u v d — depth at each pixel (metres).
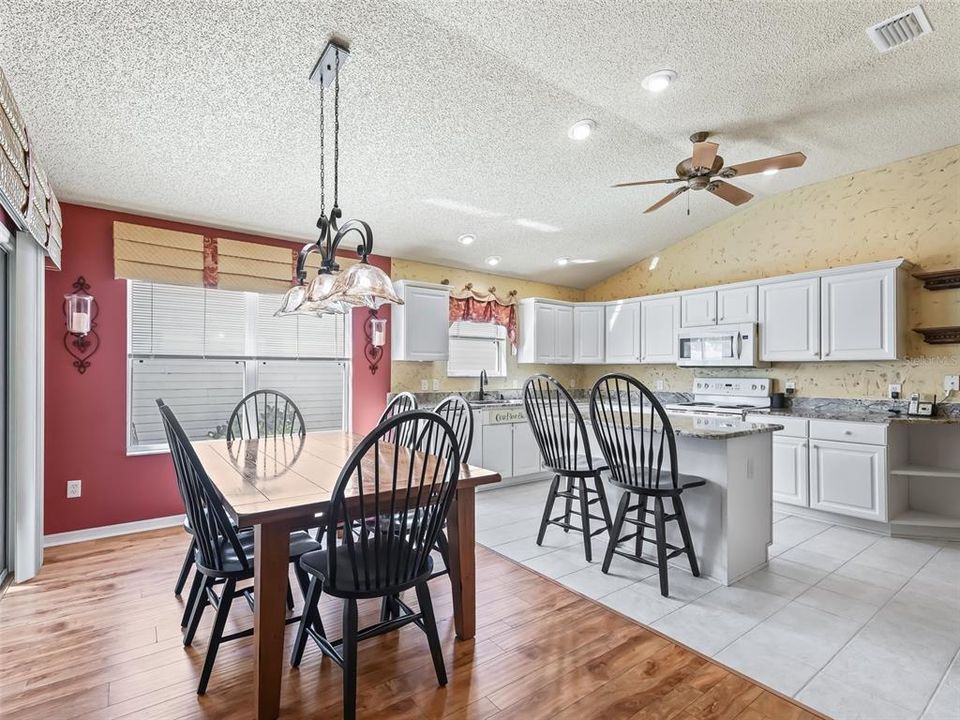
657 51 2.49
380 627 1.80
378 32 2.22
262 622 1.65
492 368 5.79
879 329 3.72
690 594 2.56
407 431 3.10
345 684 1.59
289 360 4.32
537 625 2.27
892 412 3.90
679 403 5.48
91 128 2.67
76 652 2.05
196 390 3.89
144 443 3.68
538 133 3.18
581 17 2.23
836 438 3.68
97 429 3.44
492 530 3.59
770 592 2.58
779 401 4.45
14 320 2.74
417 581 1.73
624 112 3.04
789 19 2.30
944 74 2.76
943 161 3.72
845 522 3.71
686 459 2.87
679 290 5.39
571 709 1.71
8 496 2.75
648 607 2.43
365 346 4.71
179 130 2.76
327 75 2.44
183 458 1.83
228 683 1.86
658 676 1.89
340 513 1.70
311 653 2.07
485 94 2.75
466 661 2.00
